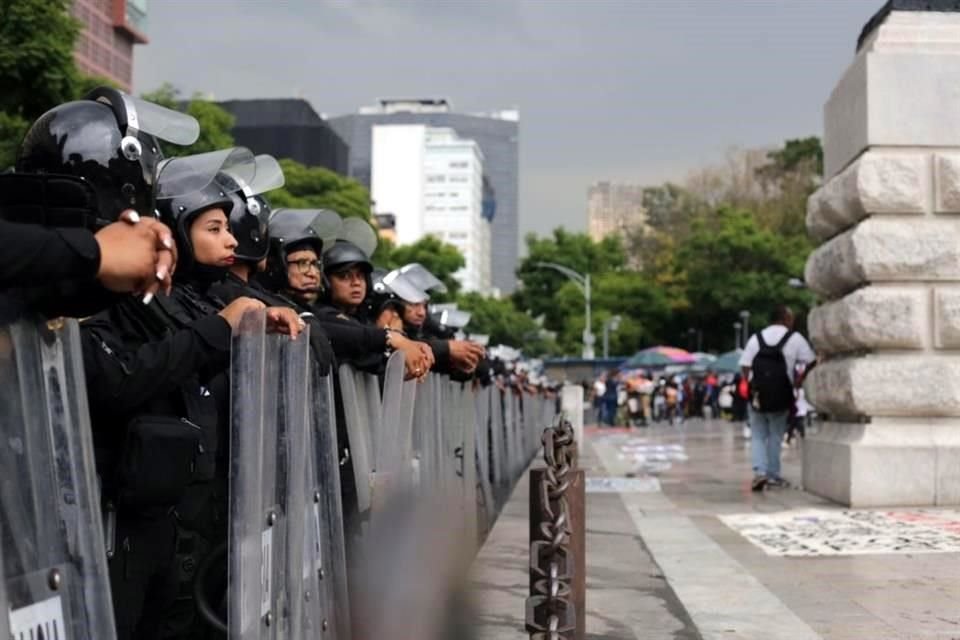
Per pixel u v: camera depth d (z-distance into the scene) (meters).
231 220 4.77
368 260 6.80
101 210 3.41
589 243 87.31
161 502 3.22
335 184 61.53
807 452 11.90
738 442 26.56
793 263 68.44
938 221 10.12
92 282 2.46
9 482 2.29
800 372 12.94
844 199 10.56
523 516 11.12
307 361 3.67
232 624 3.09
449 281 86.44
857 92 10.50
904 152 10.16
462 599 4.12
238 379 3.16
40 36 16.33
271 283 5.70
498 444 11.88
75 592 2.47
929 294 10.09
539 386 25.03
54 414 2.46
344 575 4.02
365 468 4.77
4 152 15.96
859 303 10.13
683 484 13.84
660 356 55.22
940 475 9.95
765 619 5.73
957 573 6.93
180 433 3.22
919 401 10.01
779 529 8.98
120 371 3.14
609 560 7.78
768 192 79.12
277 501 3.43
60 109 3.47
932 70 10.16
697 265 70.75
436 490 5.62
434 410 6.60
